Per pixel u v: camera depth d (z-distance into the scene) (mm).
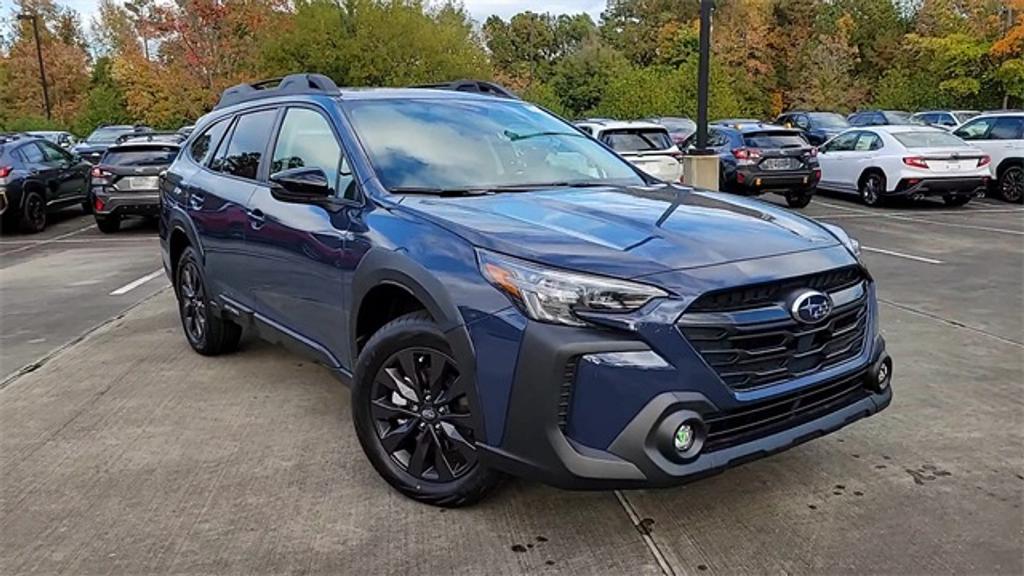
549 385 2682
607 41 64500
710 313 2715
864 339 3227
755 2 49719
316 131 4137
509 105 4594
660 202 3525
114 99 40844
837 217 12953
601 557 2920
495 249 2893
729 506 3277
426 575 2820
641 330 2635
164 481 3559
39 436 4094
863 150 14883
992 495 3338
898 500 3307
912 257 8984
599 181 4035
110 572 2848
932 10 36188
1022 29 29078
